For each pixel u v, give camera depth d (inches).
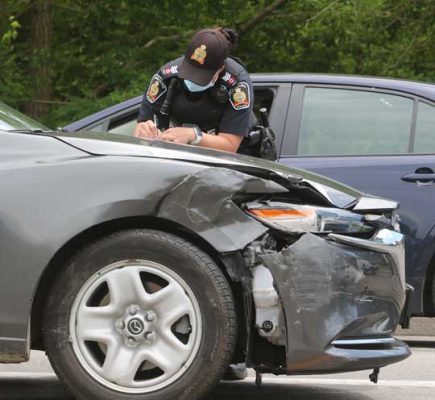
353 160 773.3
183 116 623.8
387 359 497.7
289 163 777.6
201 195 475.8
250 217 479.8
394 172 764.6
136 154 495.8
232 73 620.7
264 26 1873.8
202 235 475.2
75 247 489.1
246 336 484.1
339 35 1851.6
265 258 476.4
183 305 477.7
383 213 516.7
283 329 476.7
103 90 1763.0
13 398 571.2
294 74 811.4
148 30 1822.1
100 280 480.7
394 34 1775.3
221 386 617.9
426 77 1701.5
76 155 494.6
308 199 498.6
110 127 793.6
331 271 478.9
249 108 622.2
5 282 475.8
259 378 560.4
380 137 781.9
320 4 1854.1
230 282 485.4
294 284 475.8
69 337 481.1
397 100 787.4
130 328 480.4
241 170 494.9
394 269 504.4
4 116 553.9
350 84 797.9
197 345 476.4
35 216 477.4
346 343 484.1
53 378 631.2
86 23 1796.3
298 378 642.8
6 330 477.4
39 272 474.6
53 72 1739.7
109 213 475.2
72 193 478.9
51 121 1630.2
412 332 878.4
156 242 476.7
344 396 589.3
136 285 478.9
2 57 1617.9
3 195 481.1
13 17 1652.3
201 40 607.2
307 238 479.5
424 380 641.6
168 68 628.1
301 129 789.2
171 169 480.4
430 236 754.2
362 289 487.5
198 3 1784.0
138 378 483.8
